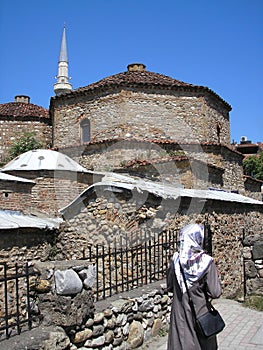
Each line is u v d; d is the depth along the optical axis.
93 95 21.53
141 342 5.93
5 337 4.28
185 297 4.18
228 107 24.69
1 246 9.53
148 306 6.24
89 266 4.98
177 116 21.20
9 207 12.39
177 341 4.17
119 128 20.44
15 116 26.55
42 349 4.19
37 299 4.74
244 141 56.53
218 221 11.30
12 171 14.59
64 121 22.56
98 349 5.01
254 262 9.20
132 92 20.75
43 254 10.58
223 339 6.20
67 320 4.50
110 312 5.34
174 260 4.46
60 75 36.34
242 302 8.87
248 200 15.21
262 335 6.37
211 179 18.95
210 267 4.18
